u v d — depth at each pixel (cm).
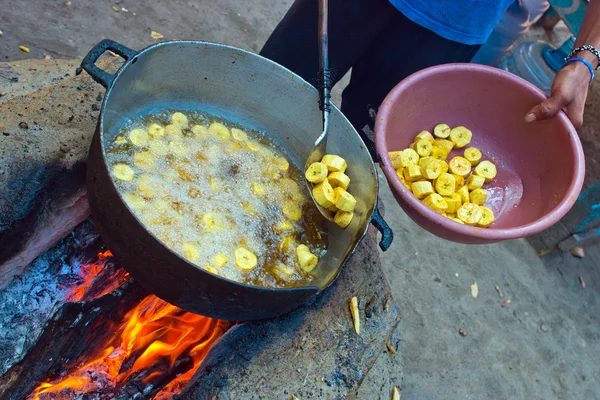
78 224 162
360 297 166
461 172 185
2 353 145
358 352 155
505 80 183
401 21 203
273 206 153
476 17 188
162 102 153
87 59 122
